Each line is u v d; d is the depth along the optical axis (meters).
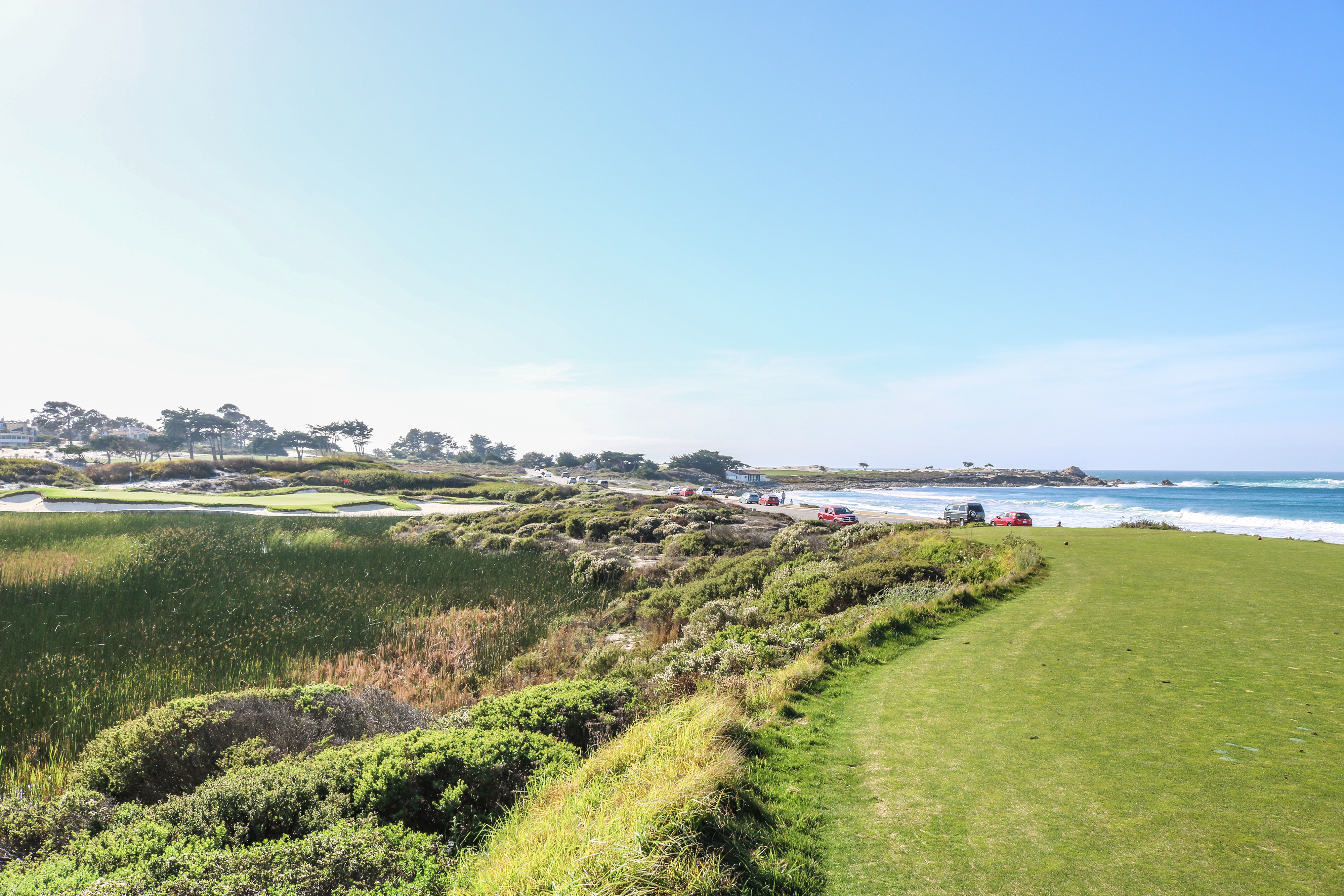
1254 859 4.52
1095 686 8.45
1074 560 18.50
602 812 5.08
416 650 15.88
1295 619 11.24
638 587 23.69
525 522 38.81
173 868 5.19
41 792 8.55
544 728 8.41
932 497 126.50
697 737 6.57
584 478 148.75
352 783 6.82
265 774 6.79
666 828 4.69
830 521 43.84
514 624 18.16
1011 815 5.36
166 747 7.79
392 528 37.22
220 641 15.12
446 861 5.56
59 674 12.42
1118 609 12.70
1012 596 14.68
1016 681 8.93
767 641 12.56
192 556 22.89
